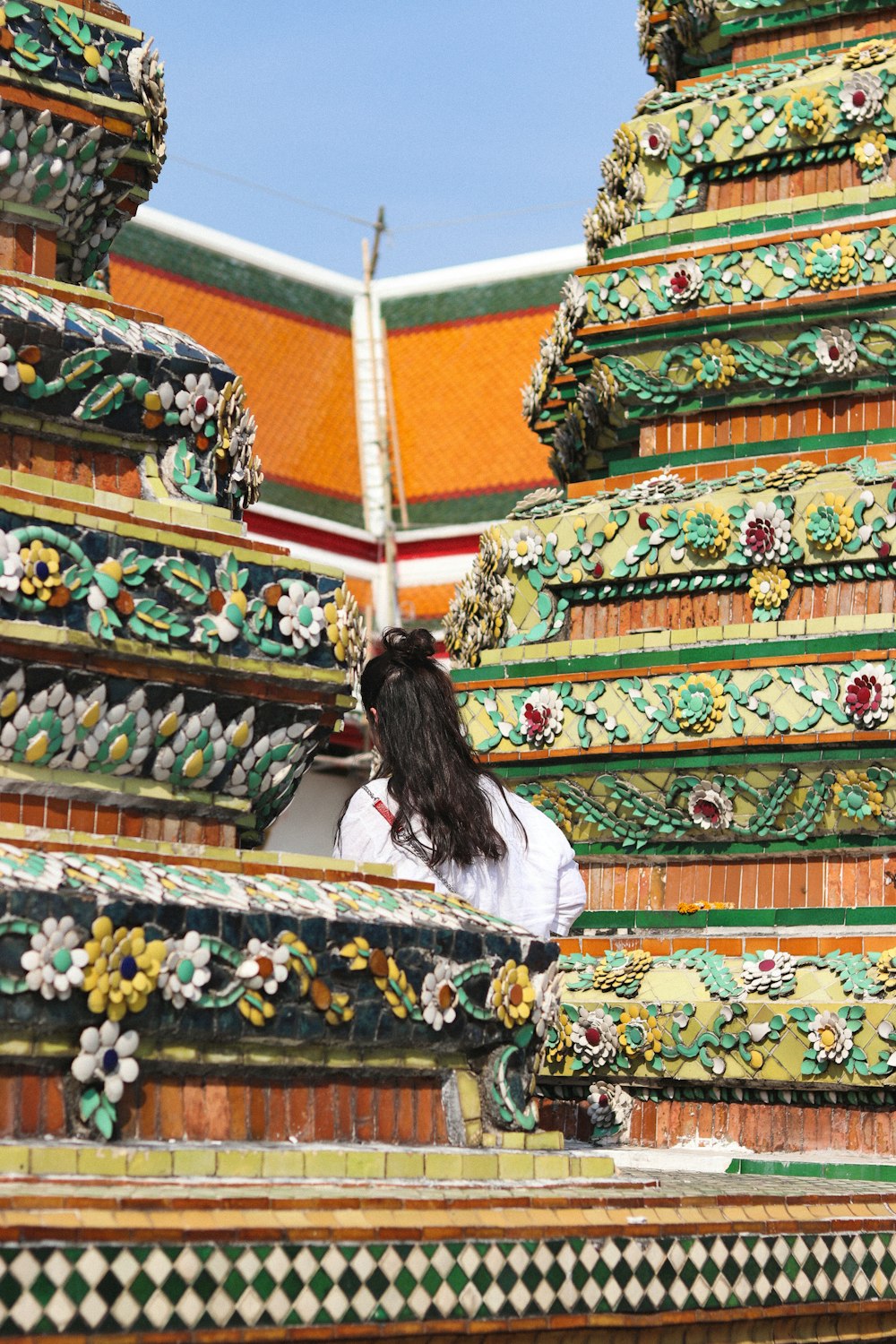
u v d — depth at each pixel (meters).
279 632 5.36
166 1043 4.59
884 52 8.98
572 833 8.72
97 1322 3.91
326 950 4.86
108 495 5.19
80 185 5.98
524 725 8.62
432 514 36.38
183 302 35.47
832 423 8.89
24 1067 4.36
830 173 9.06
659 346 9.09
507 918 6.25
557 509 9.08
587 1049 8.06
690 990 8.04
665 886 8.54
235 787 5.39
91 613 4.90
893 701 7.82
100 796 5.10
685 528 8.51
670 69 10.62
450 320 38.47
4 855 4.42
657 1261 5.09
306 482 35.94
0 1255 3.80
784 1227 5.50
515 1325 4.71
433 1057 5.21
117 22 6.05
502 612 8.98
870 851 8.09
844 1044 7.57
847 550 8.22
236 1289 4.14
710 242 8.99
